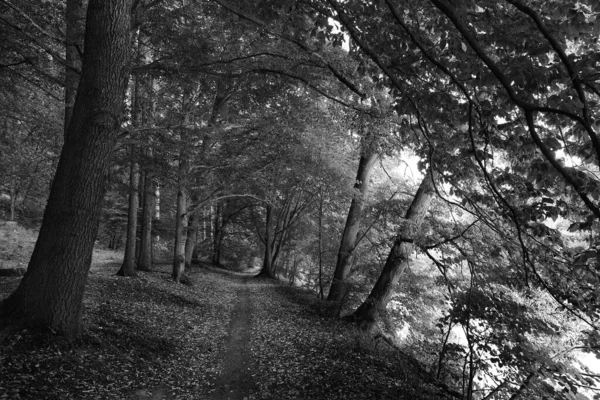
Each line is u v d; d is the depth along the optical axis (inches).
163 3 392.2
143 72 323.3
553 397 183.2
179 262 713.0
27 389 196.1
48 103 542.3
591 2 114.1
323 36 181.6
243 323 490.3
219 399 257.6
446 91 167.5
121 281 537.3
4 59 363.9
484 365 209.2
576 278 171.2
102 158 262.1
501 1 135.5
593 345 189.3
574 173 128.6
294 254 1161.4
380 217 537.6
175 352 331.3
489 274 221.0
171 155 525.3
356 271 576.4
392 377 299.9
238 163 687.1
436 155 174.1
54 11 381.7
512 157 168.4
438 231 396.2
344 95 344.5
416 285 482.0
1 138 527.2
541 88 129.1
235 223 1386.6
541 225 160.1
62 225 252.1
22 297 246.8
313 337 418.3
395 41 155.9
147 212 780.6
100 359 253.0
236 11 173.6
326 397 256.4
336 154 591.5
